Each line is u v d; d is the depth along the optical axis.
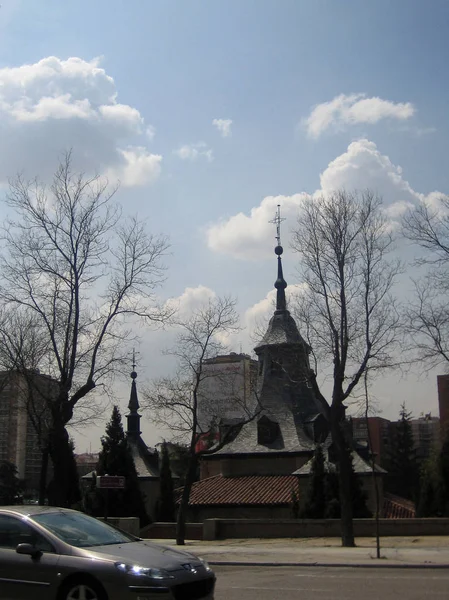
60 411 27.95
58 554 10.41
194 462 35.06
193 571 10.25
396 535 30.38
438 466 37.41
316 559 20.28
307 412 53.44
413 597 12.55
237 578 16.08
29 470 85.19
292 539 30.91
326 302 29.91
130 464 48.75
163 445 48.44
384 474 47.56
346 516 27.25
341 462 28.27
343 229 30.00
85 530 11.34
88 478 49.44
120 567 9.94
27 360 31.33
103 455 48.56
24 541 10.80
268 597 12.84
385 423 94.62
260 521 32.34
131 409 66.31
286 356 35.44
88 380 28.41
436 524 30.06
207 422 47.16
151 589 9.67
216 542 30.97
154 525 39.56
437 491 37.16
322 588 13.96
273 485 48.00
